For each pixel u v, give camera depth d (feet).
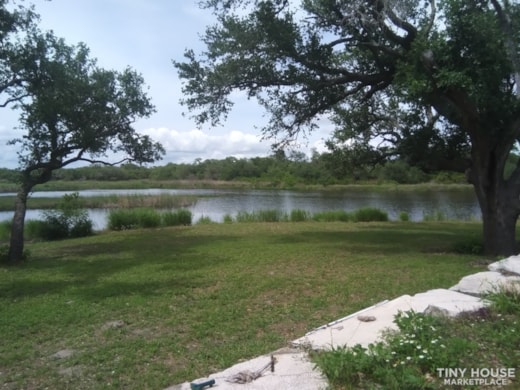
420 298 15.84
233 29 35.86
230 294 22.93
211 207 107.55
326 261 31.40
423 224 62.59
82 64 41.60
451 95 30.66
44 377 13.87
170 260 33.78
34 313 20.52
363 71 40.16
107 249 42.50
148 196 119.44
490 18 29.53
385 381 9.93
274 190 185.37
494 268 19.65
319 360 11.01
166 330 17.84
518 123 31.78
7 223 61.87
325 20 36.04
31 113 38.75
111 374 13.82
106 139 44.19
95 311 20.57
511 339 11.97
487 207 34.09
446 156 37.78
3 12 34.96
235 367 11.97
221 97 39.17
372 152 48.11
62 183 243.81
